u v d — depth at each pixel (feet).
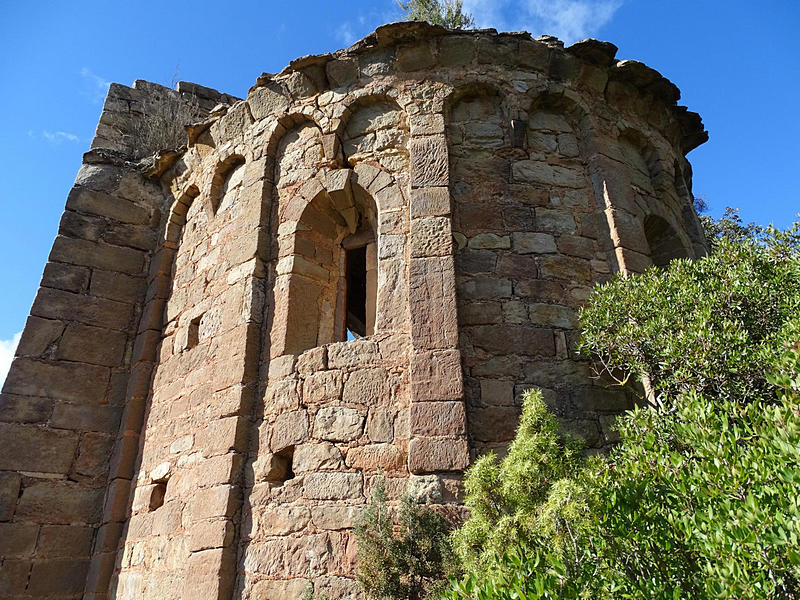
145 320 35.17
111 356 34.76
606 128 30.04
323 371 24.56
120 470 30.89
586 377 23.71
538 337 24.18
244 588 22.25
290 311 26.89
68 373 33.40
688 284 21.70
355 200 28.99
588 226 27.32
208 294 31.27
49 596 28.91
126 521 29.84
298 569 21.54
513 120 28.43
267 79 32.09
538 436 17.19
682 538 12.55
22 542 29.35
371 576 18.45
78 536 30.42
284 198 29.96
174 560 25.03
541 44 29.76
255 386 26.00
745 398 18.54
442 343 22.94
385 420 22.71
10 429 31.19
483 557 15.81
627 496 13.62
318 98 30.83
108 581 28.76
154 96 46.70
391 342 24.02
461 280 25.09
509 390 23.03
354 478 22.20
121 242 37.68
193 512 24.84
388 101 29.48
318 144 30.04
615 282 23.38
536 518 15.15
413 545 18.80
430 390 22.20
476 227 26.25
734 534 10.24
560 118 29.86
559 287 25.44
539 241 26.30
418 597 18.12
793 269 20.92
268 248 29.19
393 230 26.30
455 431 21.36
